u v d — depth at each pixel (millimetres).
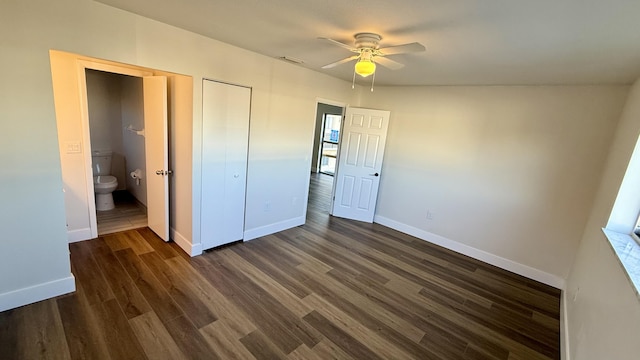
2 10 1797
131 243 3430
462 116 3943
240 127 3365
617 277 1587
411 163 4504
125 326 2150
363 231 4582
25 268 2197
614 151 2748
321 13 1899
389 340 2285
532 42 1986
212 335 2150
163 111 3135
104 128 4828
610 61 2209
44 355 1846
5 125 1932
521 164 3537
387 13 1775
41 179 2141
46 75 2014
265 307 2527
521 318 2729
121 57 2299
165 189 3346
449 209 4172
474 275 3484
